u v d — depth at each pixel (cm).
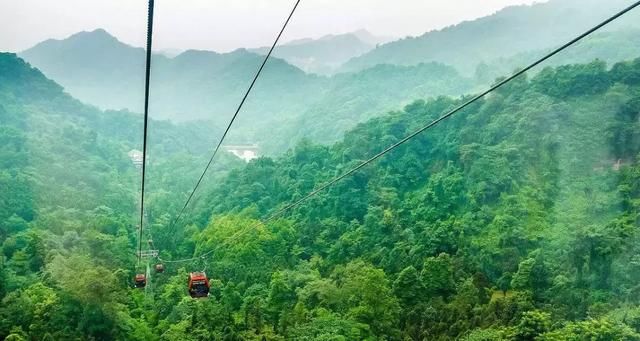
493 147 7681
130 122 19750
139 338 4994
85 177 11594
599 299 4941
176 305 5712
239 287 6381
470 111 8938
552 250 5784
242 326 4922
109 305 4872
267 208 9775
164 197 12094
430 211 7350
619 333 3853
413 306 5156
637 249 5272
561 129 7469
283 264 7075
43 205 9181
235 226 7931
